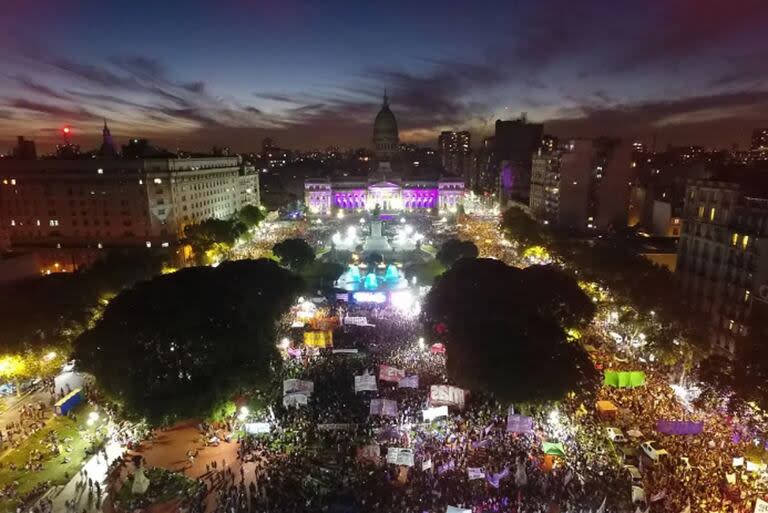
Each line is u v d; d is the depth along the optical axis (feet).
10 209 523.29
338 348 289.12
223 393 213.46
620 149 575.38
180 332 217.56
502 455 189.67
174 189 538.88
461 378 223.71
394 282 433.48
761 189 284.00
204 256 508.94
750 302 270.05
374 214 646.74
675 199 550.36
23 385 260.83
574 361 222.89
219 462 197.57
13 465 194.39
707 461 182.80
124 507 171.83
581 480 174.81
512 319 246.47
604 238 473.67
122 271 377.50
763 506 150.30
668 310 276.00
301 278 359.66
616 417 214.48
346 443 200.64
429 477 178.40
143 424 221.46
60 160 510.99
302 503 168.76
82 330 275.59
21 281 331.57
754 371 207.21
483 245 604.90
